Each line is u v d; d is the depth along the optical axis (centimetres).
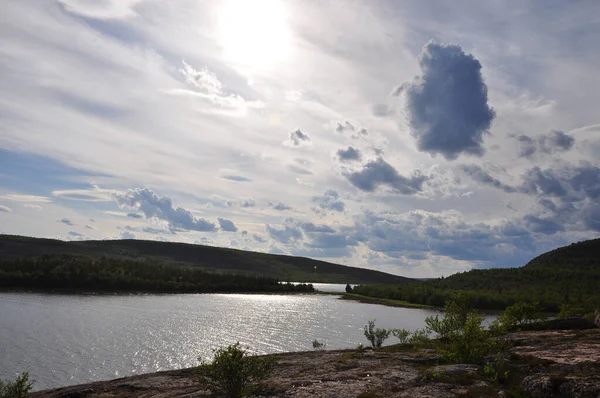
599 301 15800
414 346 3962
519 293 18175
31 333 8525
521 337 3391
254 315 13250
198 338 8650
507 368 2297
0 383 3067
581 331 3597
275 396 2127
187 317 12131
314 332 9762
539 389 1886
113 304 15100
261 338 8838
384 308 16775
